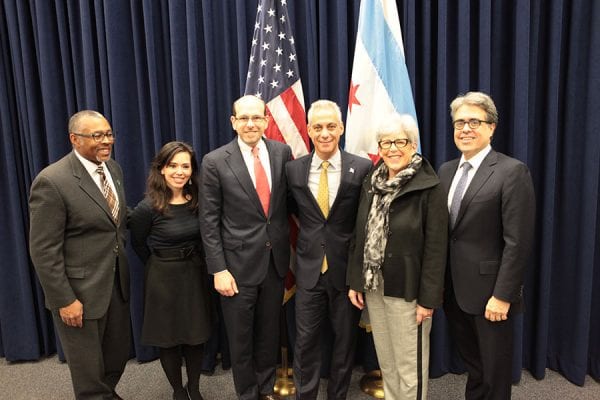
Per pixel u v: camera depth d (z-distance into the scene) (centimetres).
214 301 220
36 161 255
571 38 226
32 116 252
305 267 192
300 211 192
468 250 164
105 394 189
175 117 245
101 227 180
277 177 193
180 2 238
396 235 165
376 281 169
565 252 239
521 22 219
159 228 192
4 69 254
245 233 188
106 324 192
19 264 262
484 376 169
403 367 172
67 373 256
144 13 239
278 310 200
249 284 188
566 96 231
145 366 260
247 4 242
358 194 187
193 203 197
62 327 182
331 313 195
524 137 225
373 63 217
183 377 249
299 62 246
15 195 257
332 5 237
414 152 169
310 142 239
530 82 231
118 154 248
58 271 171
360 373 250
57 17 245
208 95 243
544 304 237
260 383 206
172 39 238
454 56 235
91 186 179
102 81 248
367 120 219
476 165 166
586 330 233
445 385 237
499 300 156
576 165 233
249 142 188
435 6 235
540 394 228
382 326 181
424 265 164
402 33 236
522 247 154
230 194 187
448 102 239
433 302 161
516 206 153
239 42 238
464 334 183
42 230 168
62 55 248
